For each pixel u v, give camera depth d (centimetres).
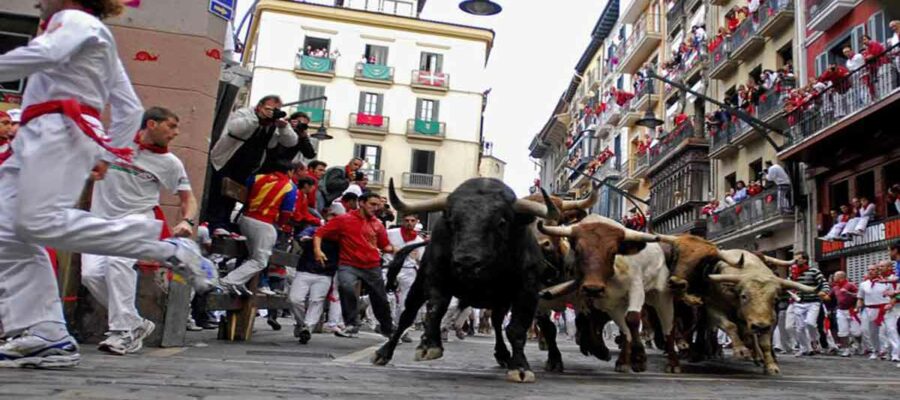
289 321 1659
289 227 986
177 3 729
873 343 1361
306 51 4816
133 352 589
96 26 375
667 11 3691
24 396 290
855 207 1980
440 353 562
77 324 651
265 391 366
